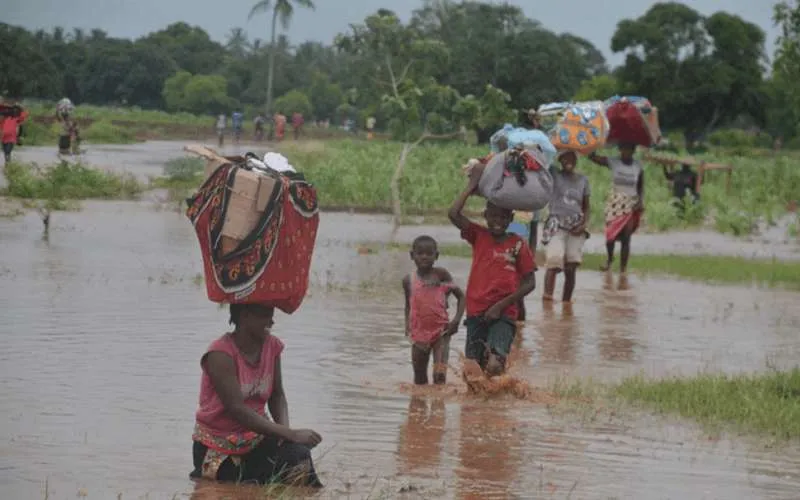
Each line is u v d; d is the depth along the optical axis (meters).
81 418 12.58
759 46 121.75
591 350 18.33
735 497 10.56
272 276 10.11
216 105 167.50
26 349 16.23
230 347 10.27
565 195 23.09
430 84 42.44
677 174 48.53
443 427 12.92
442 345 15.26
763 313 23.14
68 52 184.50
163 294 21.77
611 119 28.12
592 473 11.20
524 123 23.50
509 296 14.94
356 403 14.02
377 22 42.09
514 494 10.36
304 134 126.31
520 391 14.70
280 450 10.39
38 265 24.94
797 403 14.50
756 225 45.59
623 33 121.81
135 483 10.26
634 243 38.47
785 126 124.69
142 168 63.16
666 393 14.80
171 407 13.26
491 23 124.69
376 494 10.16
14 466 10.64
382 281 25.38
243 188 10.01
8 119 55.88
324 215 43.75
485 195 15.20
